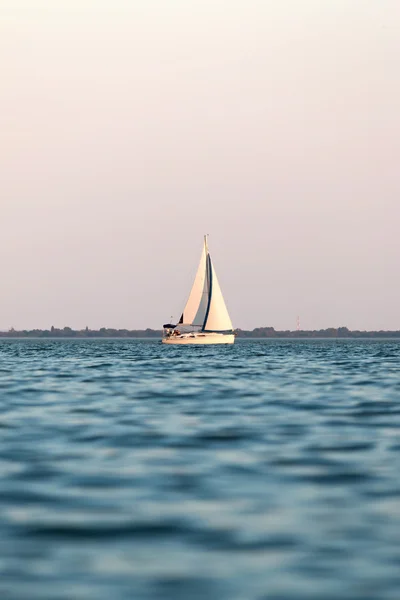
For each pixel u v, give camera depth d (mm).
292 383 127250
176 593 29250
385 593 29219
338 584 30141
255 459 55250
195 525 37875
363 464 53312
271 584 30156
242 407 90062
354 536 36031
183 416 81125
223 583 30266
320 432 69188
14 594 29219
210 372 157750
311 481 47656
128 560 32906
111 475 49469
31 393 108688
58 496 43719
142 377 142125
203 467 52156
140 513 40031
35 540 35625
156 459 55219
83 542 35312
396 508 41000
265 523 38219
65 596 29016
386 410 87062
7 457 56000
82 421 76875
